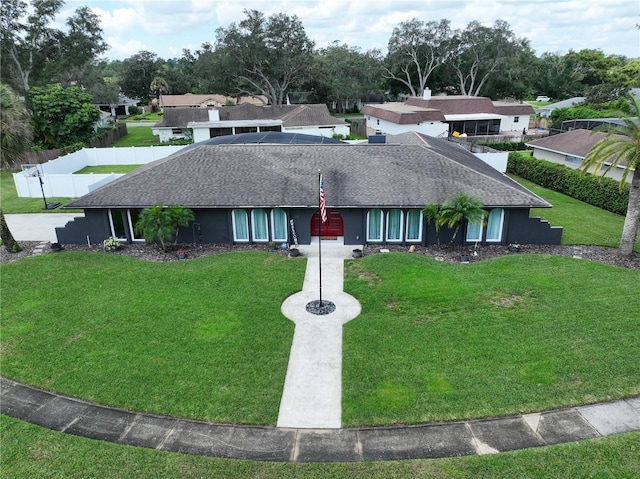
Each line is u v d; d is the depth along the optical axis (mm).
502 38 86375
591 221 30156
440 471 11016
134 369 15086
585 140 39875
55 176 37625
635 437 11938
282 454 11719
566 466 11055
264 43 76062
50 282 21516
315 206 24656
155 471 11133
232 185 26109
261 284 21016
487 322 17562
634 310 18125
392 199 24844
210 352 15953
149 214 23594
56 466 11281
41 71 74688
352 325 17625
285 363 15359
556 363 14969
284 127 60750
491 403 13289
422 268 22375
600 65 107000
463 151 35750
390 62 94750
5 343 16656
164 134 65438
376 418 12844
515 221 25312
